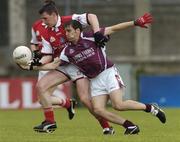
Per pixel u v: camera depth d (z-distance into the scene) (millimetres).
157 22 109875
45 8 34938
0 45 105250
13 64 99812
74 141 30859
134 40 108500
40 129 35875
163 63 105000
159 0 110562
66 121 52406
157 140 31531
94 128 42812
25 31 105500
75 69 34781
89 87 34438
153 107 34000
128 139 31609
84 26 34500
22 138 33375
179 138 33062
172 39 109625
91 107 34375
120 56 106812
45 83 35594
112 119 33625
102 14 109312
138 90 86562
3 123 50531
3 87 79562
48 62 35844
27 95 79812
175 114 62500
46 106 35781
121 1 109625
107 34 33594
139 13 106188
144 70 94375
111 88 33031
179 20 110188
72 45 33656
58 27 35125
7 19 105938
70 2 102312
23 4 104938
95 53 33188
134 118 56438
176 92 83438
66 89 79312
